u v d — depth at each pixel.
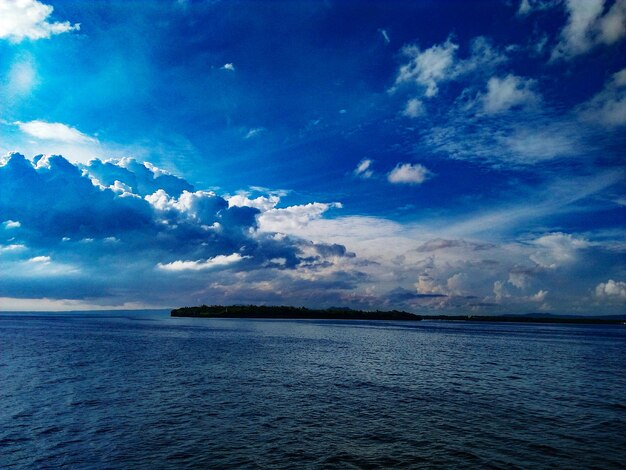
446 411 33.75
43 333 124.31
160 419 29.75
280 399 36.62
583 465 22.88
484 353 84.81
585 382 50.94
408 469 21.56
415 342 111.56
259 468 21.31
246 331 152.38
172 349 78.44
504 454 24.20
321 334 140.50
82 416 30.31
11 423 28.44
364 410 33.31
